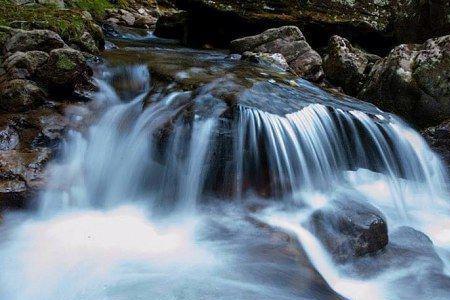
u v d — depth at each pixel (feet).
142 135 19.42
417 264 15.11
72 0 49.67
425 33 31.09
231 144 18.03
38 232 16.02
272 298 12.45
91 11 51.55
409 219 19.04
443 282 14.38
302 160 19.27
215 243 15.20
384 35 35.86
